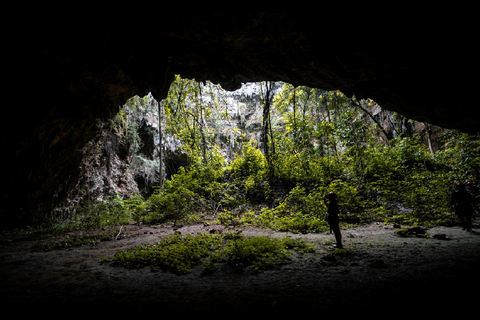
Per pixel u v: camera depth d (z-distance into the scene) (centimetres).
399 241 707
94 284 467
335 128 1579
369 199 1231
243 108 3572
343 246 677
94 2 588
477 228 837
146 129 2197
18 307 378
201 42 728
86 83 934
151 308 365
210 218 1343
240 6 586
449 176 1187
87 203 1509
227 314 340
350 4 557
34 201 1170
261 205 1469
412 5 533
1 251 764
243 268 520
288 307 352
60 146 1152
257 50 751
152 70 840
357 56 681
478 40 571
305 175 1554
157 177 2375
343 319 313
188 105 2262
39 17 621
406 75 755
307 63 765
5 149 917
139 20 631
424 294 372
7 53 712
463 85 718
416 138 1722
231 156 3144
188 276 498
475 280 414
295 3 571
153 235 968
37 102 885
